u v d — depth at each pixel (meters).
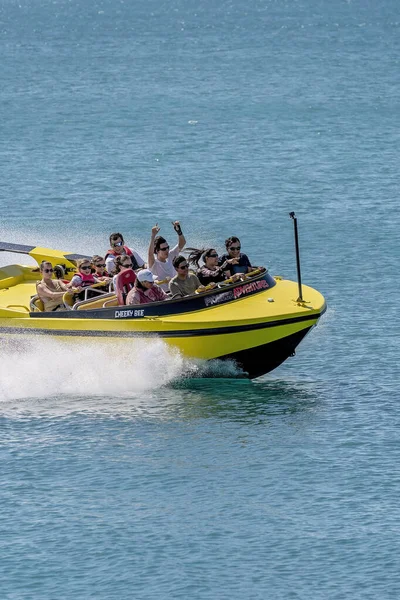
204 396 43.72
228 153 110.69
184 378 44.81
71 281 45.75
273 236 73.88
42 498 35.00
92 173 99.25
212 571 31.06
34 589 30.30
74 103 160.88
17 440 39.38
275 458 37.72
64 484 35.91
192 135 124.19
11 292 48.22
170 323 43.19
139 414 41.81
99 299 44.88
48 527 33.31
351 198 86.56
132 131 128.88
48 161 106.25
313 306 44.41
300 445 38.69
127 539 32.62
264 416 41.50
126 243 73.56
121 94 173.00
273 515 33.91
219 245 72.62
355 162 103.94
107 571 31.06
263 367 45.06
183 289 44.88
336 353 48.94
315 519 33.59
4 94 174.75
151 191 90.75
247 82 189.25
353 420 40.94
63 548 32.19
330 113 144.62
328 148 113.81
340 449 38.31
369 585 30.31
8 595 30.03
